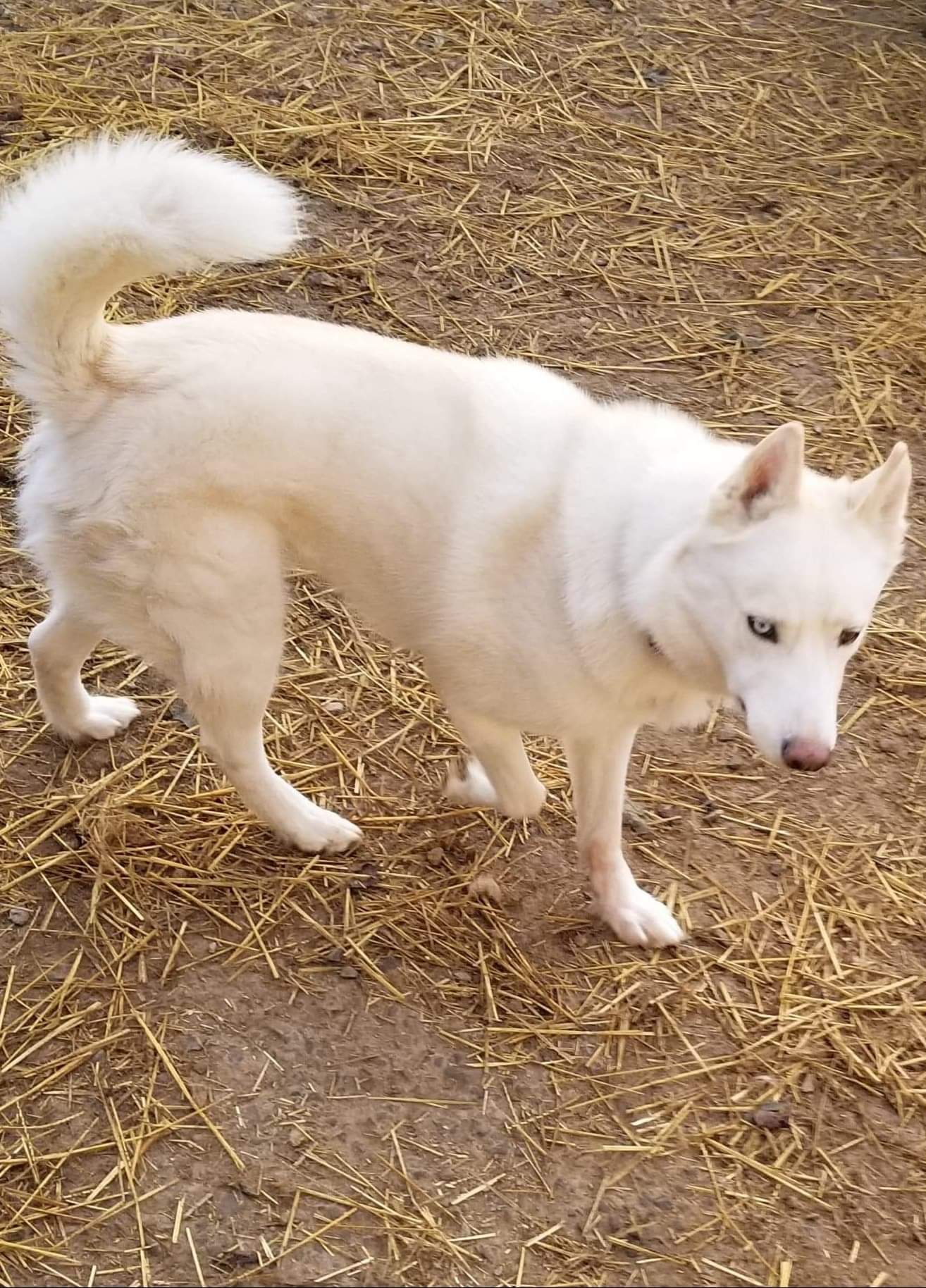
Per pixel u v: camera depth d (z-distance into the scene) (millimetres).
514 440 1288
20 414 1889
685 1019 1387
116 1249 1166
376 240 2309
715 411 2080
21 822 1462
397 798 1558
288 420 1264
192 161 1166
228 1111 1264
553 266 2328
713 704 1435
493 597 1279
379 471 1279
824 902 1505
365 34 2805
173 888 1434
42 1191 1196
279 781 1459
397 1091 1296
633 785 1613
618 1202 1239
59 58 2561
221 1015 1336
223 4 2812
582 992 1397
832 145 2730
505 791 1412
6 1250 1158
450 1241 1194
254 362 1271
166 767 1544
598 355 2156
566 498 1262
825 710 1140
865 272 2420
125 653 1660
